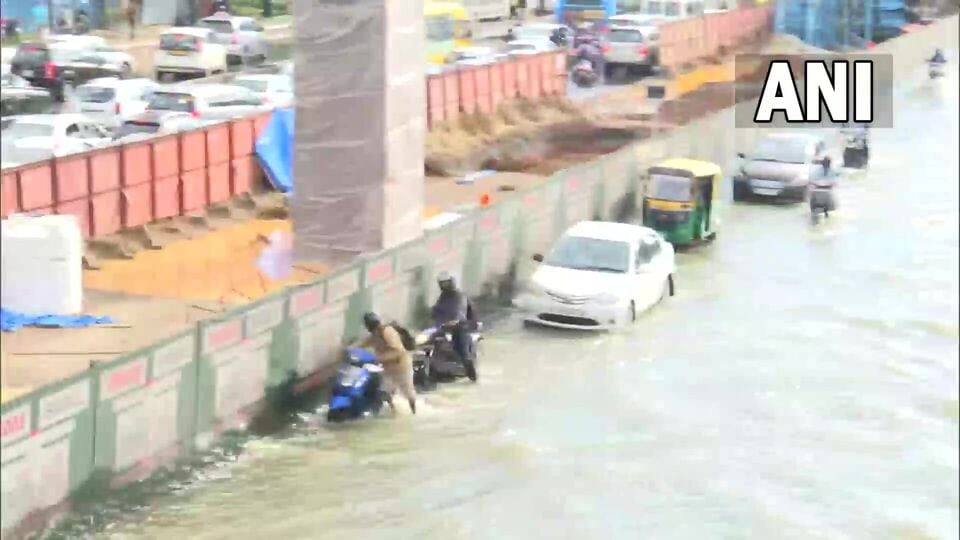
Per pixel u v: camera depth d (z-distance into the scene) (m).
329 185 23.16
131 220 23.58
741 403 20.41
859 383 21.52
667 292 26.58
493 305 25.84
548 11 56.66
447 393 20.39
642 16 53.12
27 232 18.86
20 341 17.83
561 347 23.14
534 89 42.06
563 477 17.20
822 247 31.58
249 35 49.03
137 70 44.47
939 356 23.20
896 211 35.88
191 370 16.66
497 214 25.81
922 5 58.06
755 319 25.25
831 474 17.67
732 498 16.66
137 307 19.70
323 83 23.02
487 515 15.87
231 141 26.30
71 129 30.86
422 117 23.89
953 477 17.72
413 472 17.16
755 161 36.91
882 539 15.56
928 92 58.59
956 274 29.05
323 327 19.69
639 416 19.67
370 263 20.91
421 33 23.62
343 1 22.70
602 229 25.53
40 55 39.19
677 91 44.84
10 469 13.62
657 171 30.95
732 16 48.88
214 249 23.59
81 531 14.78
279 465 17.17
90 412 14.84
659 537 15.41
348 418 18.77
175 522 15.30
